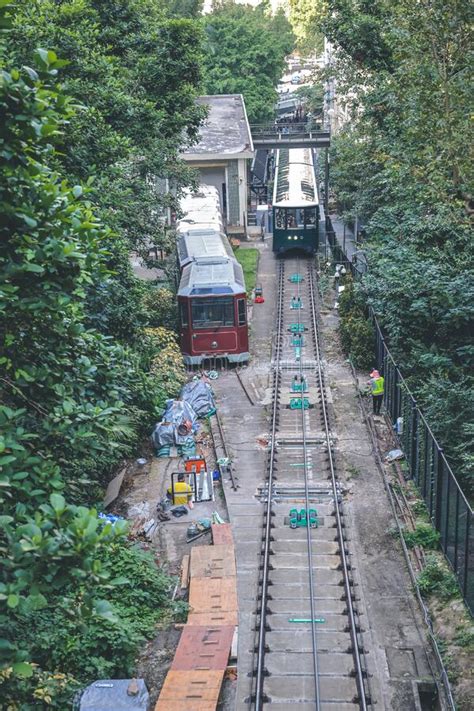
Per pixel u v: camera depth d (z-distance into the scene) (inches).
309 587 767.1
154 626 697.6
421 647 679.1
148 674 643.5
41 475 430.0
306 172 2174.0
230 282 1314.0
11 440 407.5
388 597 749.3
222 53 2583.7
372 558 812.6
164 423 1048.2
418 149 1020.5
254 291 1668.3
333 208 2226.9
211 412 1159.0
